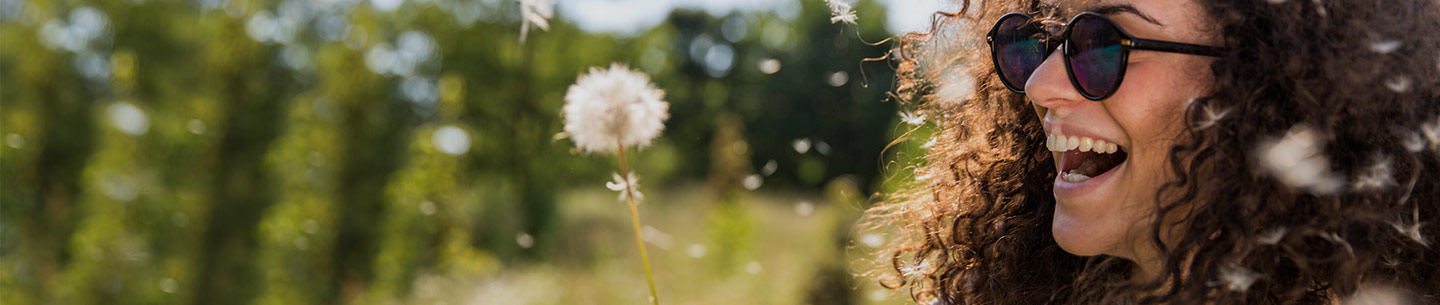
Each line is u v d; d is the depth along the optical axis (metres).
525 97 11.61
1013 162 1.23
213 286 6.59
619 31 12.99
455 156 7.12
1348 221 0.84
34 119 7.73
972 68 1.28
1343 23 0.85
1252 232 0.88
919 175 1.34
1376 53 0.84
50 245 6.94
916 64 1.33
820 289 4.39
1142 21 0.86
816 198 17.77
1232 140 0.87
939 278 1.29
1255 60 0.86
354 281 6.78
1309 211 0.86
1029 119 1.21
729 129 6.50
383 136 7.39
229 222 6.82
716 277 5.75
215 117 7.02
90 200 6.70
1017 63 1.05
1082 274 1.11
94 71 11.66
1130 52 0.87
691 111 20.27
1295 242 0.86
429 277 6.77
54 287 6.22
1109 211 0.94
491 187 10.95
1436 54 0.89
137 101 7.95
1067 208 0.98
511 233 9.38
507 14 11.95
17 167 7.30
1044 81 0.94
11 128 7.65
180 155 6.98
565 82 11.88
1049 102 0.94
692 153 19.23
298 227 6.66
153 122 7.24
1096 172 1.02
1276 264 0.91
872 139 23.31
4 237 6.97
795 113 25.17
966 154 1.27
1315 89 0.84
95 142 7.98
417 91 11.20
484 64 11.60
